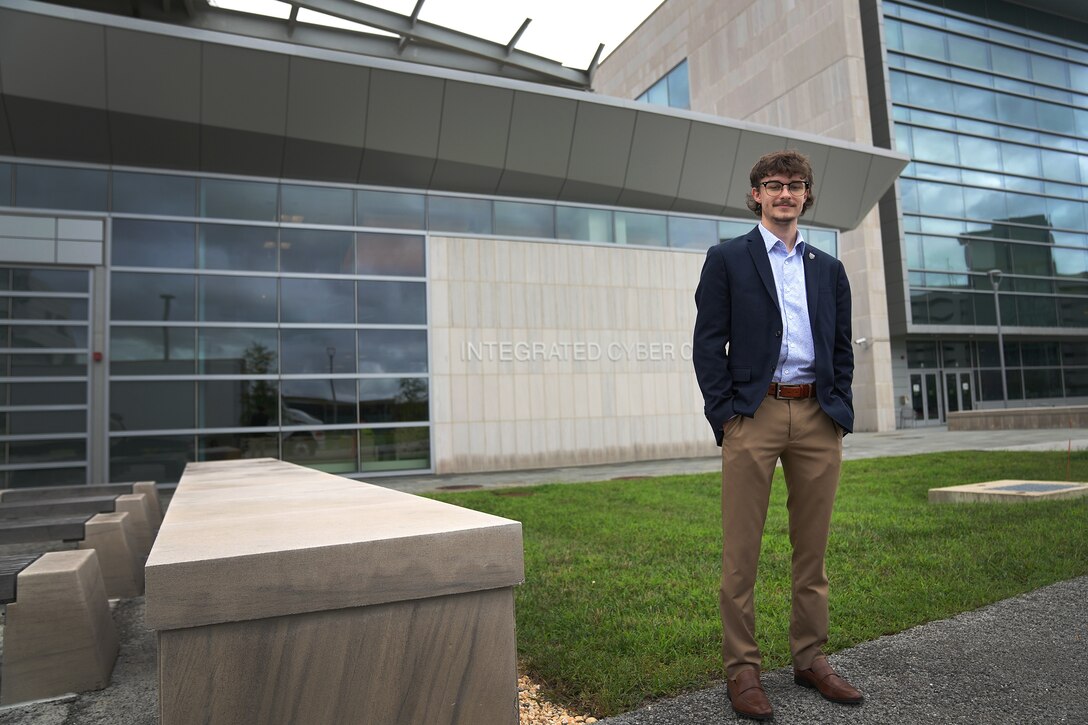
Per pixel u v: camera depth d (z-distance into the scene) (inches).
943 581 156.2
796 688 103.5
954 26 1226.0
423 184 565.9
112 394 472.7
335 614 66.4
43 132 453.4
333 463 523.5
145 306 484.1
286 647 64.2
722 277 103.4
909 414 1157.1
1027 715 90.7
